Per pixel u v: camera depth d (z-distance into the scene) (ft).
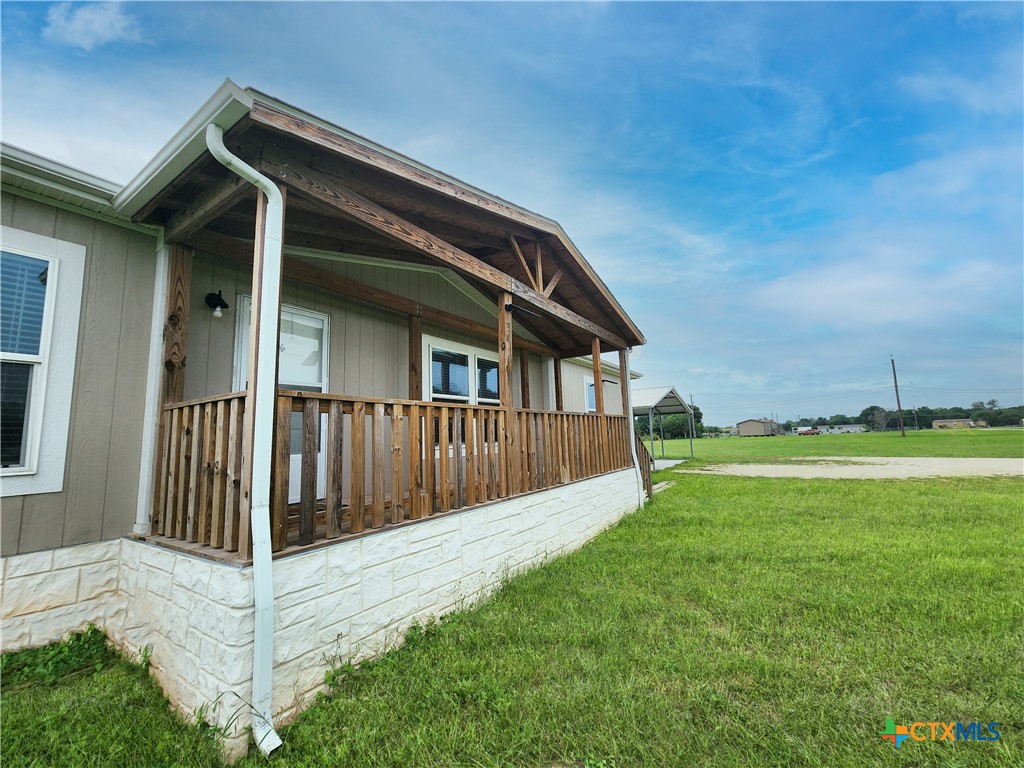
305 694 7.63
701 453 80.18
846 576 13.14
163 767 6.06
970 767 5.87
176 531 9.00
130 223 10.52
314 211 11.84
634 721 6.76
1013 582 12.43
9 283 8.99
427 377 19.33
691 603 11.42
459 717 6.98
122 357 10.26
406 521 10.18
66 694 7.65
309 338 14.74
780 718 6.89
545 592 12.10
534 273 19.81
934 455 63.82
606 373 40.32
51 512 9.15
